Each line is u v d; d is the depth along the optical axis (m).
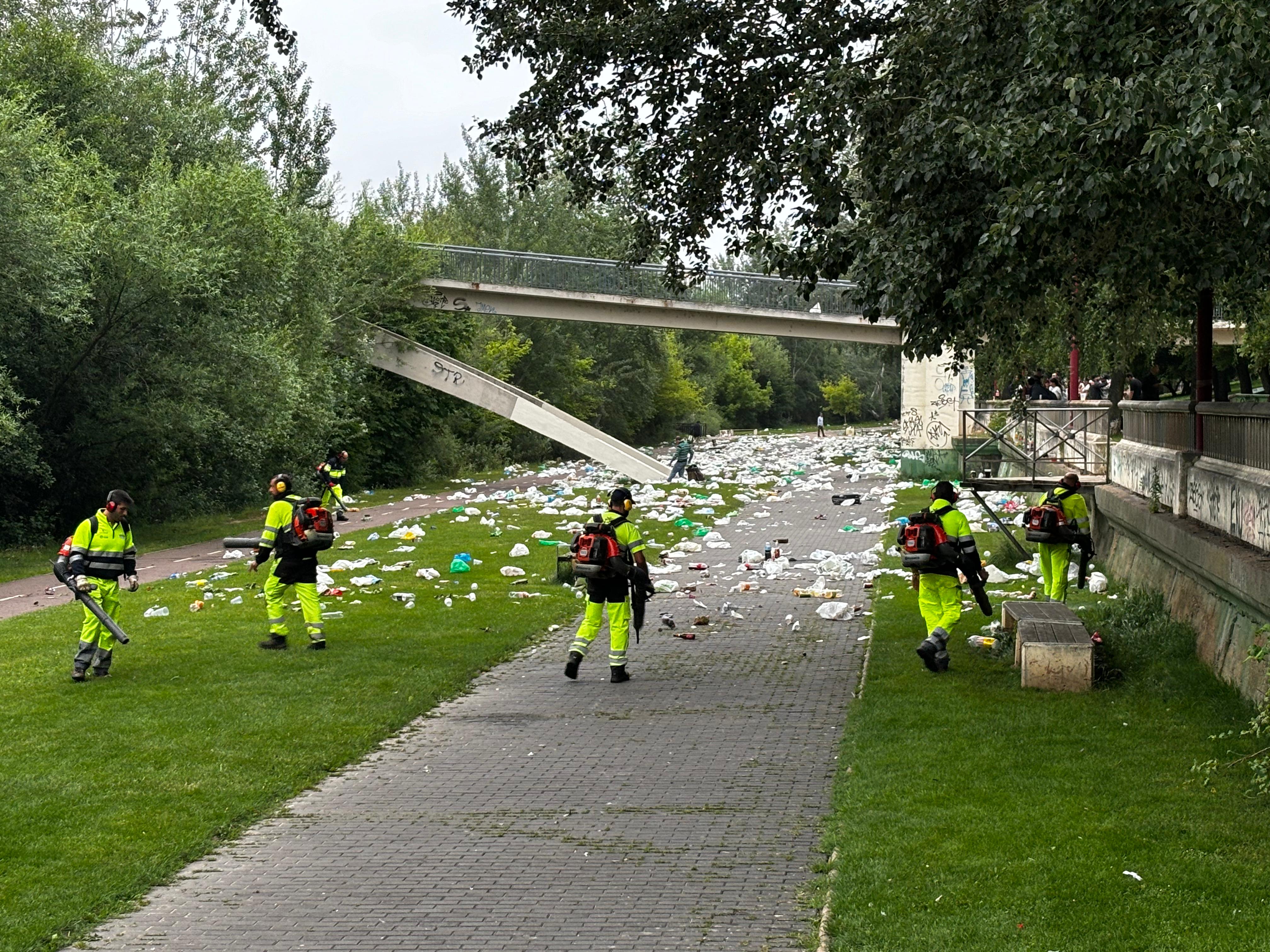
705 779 8.87
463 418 55.78
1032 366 17.12
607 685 12.23
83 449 28.30
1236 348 29.62
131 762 9.33
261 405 29.72
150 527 30.05
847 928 5.98
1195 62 8.52
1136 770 8.36
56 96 31.64
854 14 12.48
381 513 33.38
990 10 10.16
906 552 12.23
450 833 7.80
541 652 13.99
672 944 6.00
